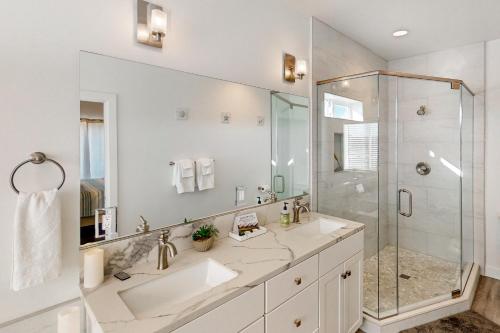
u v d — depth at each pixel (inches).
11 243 43.1
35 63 44.6
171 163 62.1
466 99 114.5
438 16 95.1
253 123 79.2
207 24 67.0
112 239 53.1
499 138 115.5
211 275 55.2
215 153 70.4
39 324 45.4
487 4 87.1
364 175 107.7
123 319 37.2
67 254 48.1
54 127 46.7
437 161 118.3
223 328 42.4
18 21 43.0
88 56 49.8
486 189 119.7
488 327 83.9
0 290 42.4
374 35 111.4
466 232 120.0
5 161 42.5
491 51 115.9
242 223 73.2
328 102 100.6
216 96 69.9
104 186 52.5
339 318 70.2
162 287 50.1
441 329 82.9
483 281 115.2
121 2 53.5
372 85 105.1
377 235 107.4
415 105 115.3
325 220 86.1
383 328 79.4
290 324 55.0
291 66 89.0
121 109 54.3
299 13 92.0
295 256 57.2
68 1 47.4
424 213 121.6
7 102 42.5
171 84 61.3
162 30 55.2
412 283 100.7
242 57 75.4
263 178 82.5
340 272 70.2
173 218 62.2
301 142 94.3
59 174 47.4
